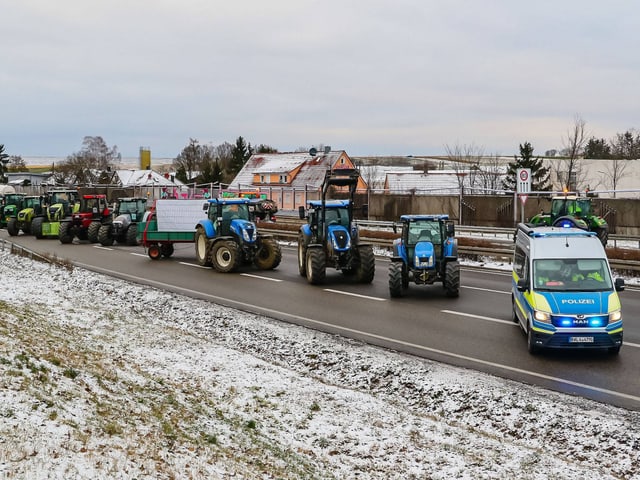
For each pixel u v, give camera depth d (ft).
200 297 61.72
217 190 179.63
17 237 129.29
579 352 42.09
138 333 47.91
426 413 33.47
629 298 59.72
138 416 27.71
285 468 24.62
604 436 28.81
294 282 70.03
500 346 43.65
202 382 36.50
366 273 67.62
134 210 111.96
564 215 92.53
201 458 23.90
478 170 224.94
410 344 44.37
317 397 34.88
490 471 25.64
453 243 61.16
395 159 496.23
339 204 69.51
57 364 33.09
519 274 48.26
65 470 19.77
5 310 48.83
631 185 193.67
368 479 24.84
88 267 82.53
